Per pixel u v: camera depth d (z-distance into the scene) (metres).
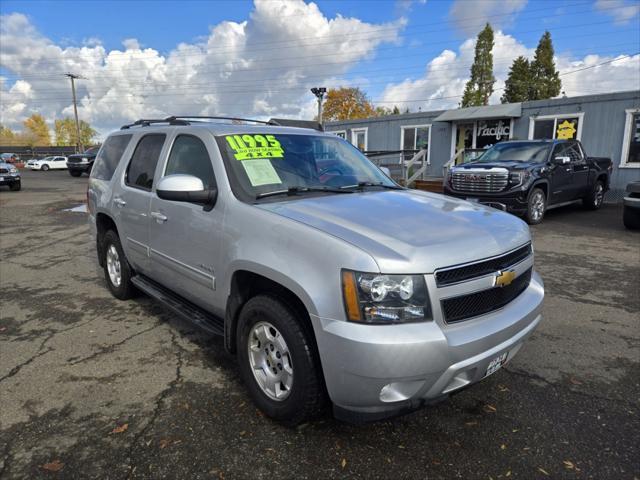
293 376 2.62
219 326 3.43
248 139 3.55
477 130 17.80
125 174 4.59
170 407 3.04
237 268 2.90
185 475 2.42
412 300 2.29
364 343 2.23
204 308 3.57
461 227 2.72
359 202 3.11
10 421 2.88
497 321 2.59
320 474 2.43
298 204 2.98
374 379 2.26
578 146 12.03
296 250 2.55
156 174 3.99
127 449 2.62
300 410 2.63
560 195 11.09
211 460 2.54
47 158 48.50
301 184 3.40
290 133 3.89
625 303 5.02
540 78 51.16
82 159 30.19
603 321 4.51
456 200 3.53
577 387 3.29
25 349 3.92
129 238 4.46
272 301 2.70
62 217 12.03
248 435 2.75
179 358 3.75
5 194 18.62
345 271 2.31
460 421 2.89
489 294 2.60
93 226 5.46
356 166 4.00
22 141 91.25
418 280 2.30
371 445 2.66
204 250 3.28
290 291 2.67
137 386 3.31
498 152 11.64
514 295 2.83
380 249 2.34
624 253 7.41
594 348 3.92
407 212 2.93
